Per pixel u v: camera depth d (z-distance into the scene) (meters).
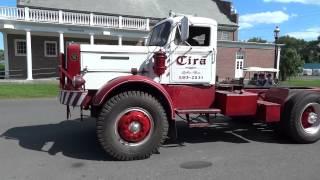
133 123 6.12
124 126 6.09
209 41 6.98
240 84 7.87
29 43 27.58
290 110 7.32
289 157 6.33
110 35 30.20
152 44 7.32
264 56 40.34
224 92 7.19
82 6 36.38
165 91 6.37
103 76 6.75
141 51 6.82
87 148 7.02
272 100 7.68
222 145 7.23
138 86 6.40
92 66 6.71
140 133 6.16
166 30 6.97
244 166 5.80
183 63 6.89
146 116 6.21
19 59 31.09
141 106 6.15
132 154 6.11
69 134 8.31
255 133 8.36
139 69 6.84
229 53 38.53
